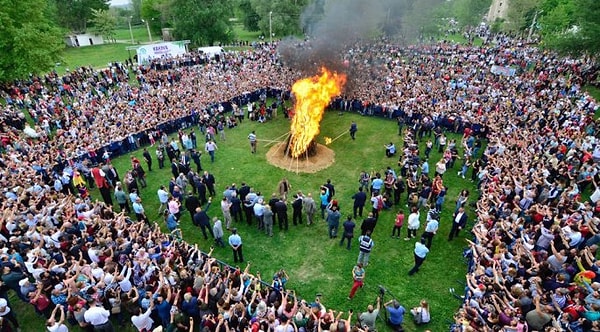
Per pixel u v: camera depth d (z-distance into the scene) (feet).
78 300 31.86
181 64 135.44
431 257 46.44
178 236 48.42
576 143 60.80
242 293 34.22
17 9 101.86
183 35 181.37
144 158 71.72
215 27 179.73
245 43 206.39
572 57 102.83
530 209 44.06
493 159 58.85
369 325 32.55
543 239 38.86
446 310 38.86
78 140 70.44
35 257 36.55
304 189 63.16
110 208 47.75
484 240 40.19
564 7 154.30
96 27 222.48
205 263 38.24
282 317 31.89
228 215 51.06
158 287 33.65
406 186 62.69
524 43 161.58
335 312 38.96
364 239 42.22
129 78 123.75
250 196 51.70
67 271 35.58
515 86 94.58
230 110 99.91
